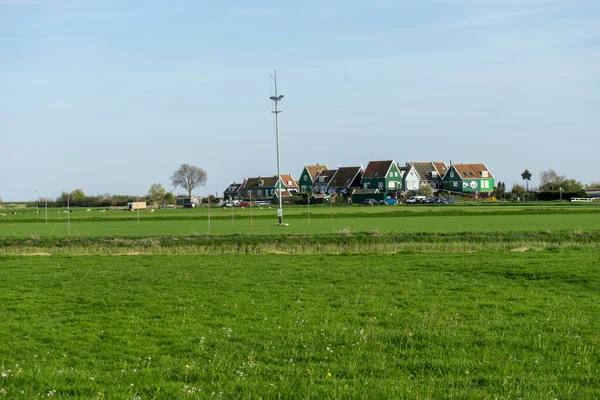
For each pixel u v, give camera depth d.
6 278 29.88
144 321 20.02
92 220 90.50
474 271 30.23
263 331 18.44
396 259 36.22
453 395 12.70
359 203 157.88
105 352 16.38
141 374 14.42
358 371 14.58
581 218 75.00
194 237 54.41
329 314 20.62
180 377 14.13
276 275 29.95
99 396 12.57
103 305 22.73
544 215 82.56
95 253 45.97
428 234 52.66
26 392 12.80
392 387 13.22
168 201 193.25
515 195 159.62
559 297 23.30
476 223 68.44
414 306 21.95
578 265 30.98
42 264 36.06
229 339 17.64
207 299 23.69
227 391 13.09
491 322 19.17
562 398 12.58
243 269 32.56
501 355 15.67
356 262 35.03
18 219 93.38
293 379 13.86
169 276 30.17
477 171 194.38
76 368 15.00
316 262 35.44
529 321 19.30
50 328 19.09
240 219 86.00
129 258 39.53
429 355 15.84
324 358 15.61
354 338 17.34
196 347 16.73
